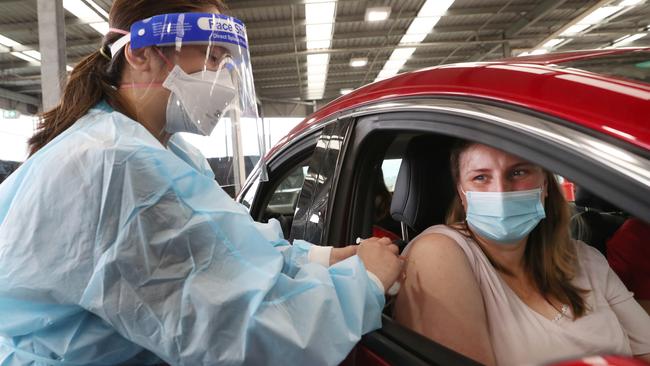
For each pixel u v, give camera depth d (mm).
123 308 688
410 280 1019
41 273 703
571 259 1064
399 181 1384
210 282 700
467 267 988
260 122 1054
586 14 8688
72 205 705
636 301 1178
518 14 9414
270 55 10750
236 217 767
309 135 1542
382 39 10578
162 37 865
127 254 687
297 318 713
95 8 7227
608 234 1456
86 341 761
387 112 1064
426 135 1321
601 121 590
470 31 10266
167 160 750
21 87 12828
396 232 1749
